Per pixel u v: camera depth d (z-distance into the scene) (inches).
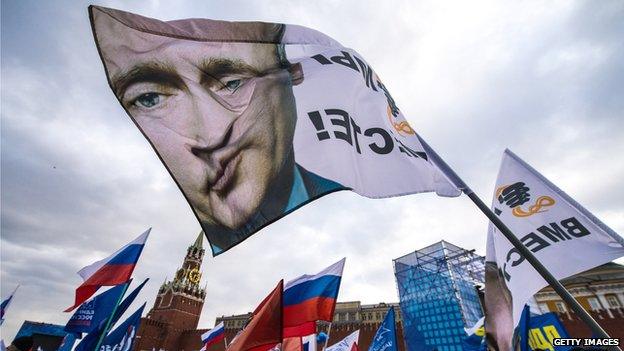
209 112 106.7
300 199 109.4
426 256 1733.5
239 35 123.3
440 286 1553.9
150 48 100.0
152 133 95.3
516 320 175.0
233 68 117.3
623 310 1125.1
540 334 299.6
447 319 1457.9
